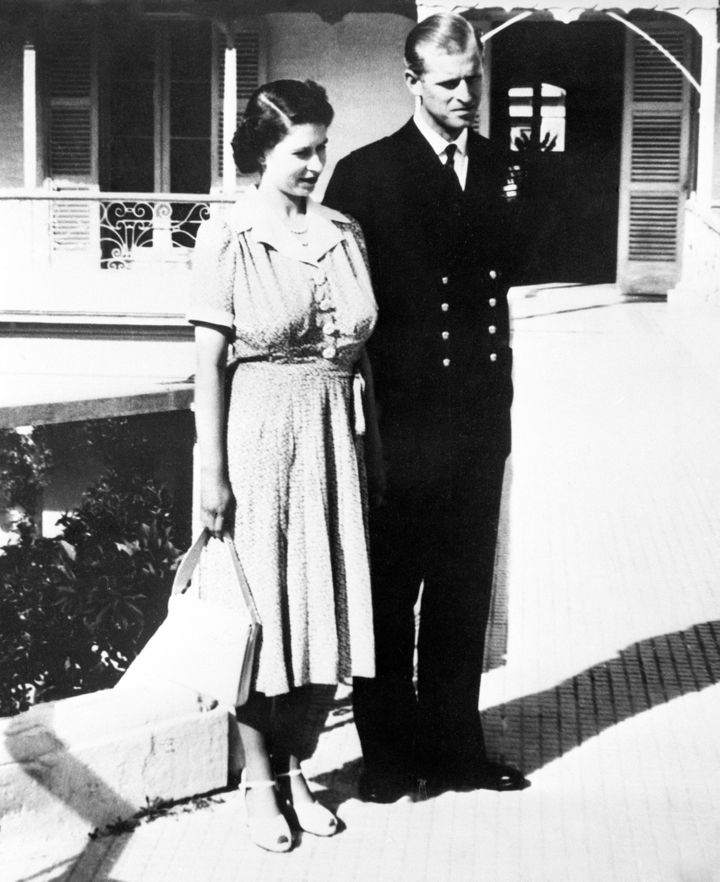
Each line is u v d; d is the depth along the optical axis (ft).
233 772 13.48
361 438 12.59
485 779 13.74
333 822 12.59
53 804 12.14
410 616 13.73
